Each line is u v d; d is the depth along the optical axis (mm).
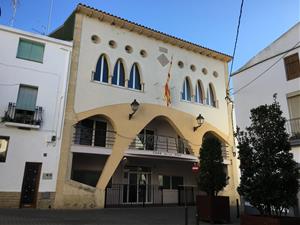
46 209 15367
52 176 16188
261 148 9812
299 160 14281
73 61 18547
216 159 13375
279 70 16672
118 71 20625
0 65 16406
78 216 13047
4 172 15188
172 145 23328
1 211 13406
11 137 15750
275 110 10133
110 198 20078
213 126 23859
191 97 23484
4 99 16078
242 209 15547
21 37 17328
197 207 12219
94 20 20188
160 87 21859
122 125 19312
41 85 17203
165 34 22734
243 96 18312
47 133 16625
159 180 22734
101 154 18344
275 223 8594
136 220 12484
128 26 21297
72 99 17891
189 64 24109
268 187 9359
